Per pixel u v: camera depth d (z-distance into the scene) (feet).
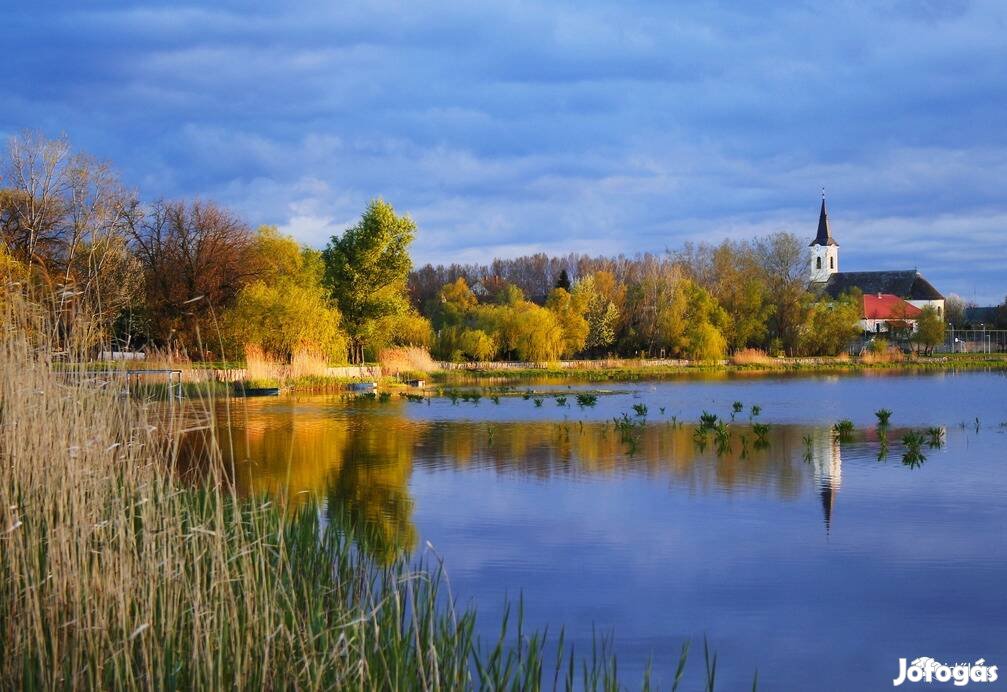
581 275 424.87
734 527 44.34
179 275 176.45
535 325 239.71
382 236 185.98
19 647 21.25
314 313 156.56
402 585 30.48
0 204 125.39
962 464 64.39
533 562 37.76
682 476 59.31
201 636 20.76
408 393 140.46
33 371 29.14
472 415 103.09
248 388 131.95
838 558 38.73
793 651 28.66
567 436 81.76
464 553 39.01
